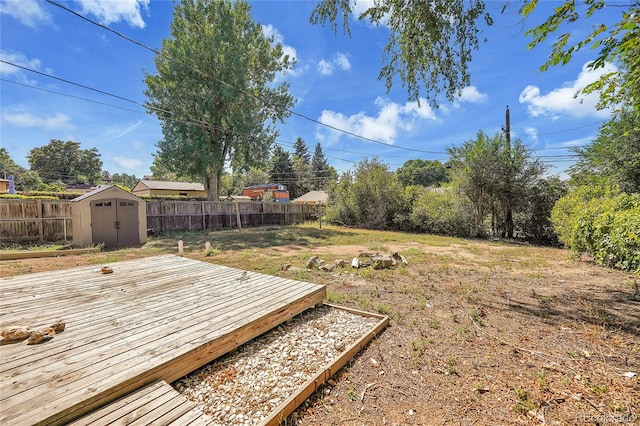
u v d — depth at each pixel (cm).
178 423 136
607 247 512
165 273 421
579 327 289
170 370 183
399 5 420
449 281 475
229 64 1465
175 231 1266
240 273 426
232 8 1585
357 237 1121
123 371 168
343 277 498
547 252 796
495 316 322
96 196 871
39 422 127
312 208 2002
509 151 1162
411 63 463
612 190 747
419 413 171
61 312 263
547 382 199
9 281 366
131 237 935
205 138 1508
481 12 388
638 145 727
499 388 194
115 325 236
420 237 1141
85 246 846
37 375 162
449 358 233
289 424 161
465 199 1254
